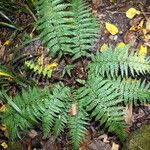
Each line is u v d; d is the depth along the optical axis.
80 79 0.79
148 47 0.79
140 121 0.74
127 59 0.70
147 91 0.69
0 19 0.95
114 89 0.73
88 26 0.77
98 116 0.69
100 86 0.72
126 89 0.70
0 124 0.84
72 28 0.74
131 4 0.85
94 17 0.80
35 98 0.74
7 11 0.94
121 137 0.68
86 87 0.74
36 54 0.87
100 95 0.70
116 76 0.77
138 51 0.79
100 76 0.73
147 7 0.84
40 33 0.82
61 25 0.74
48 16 0.74
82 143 0.75
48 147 0.79
